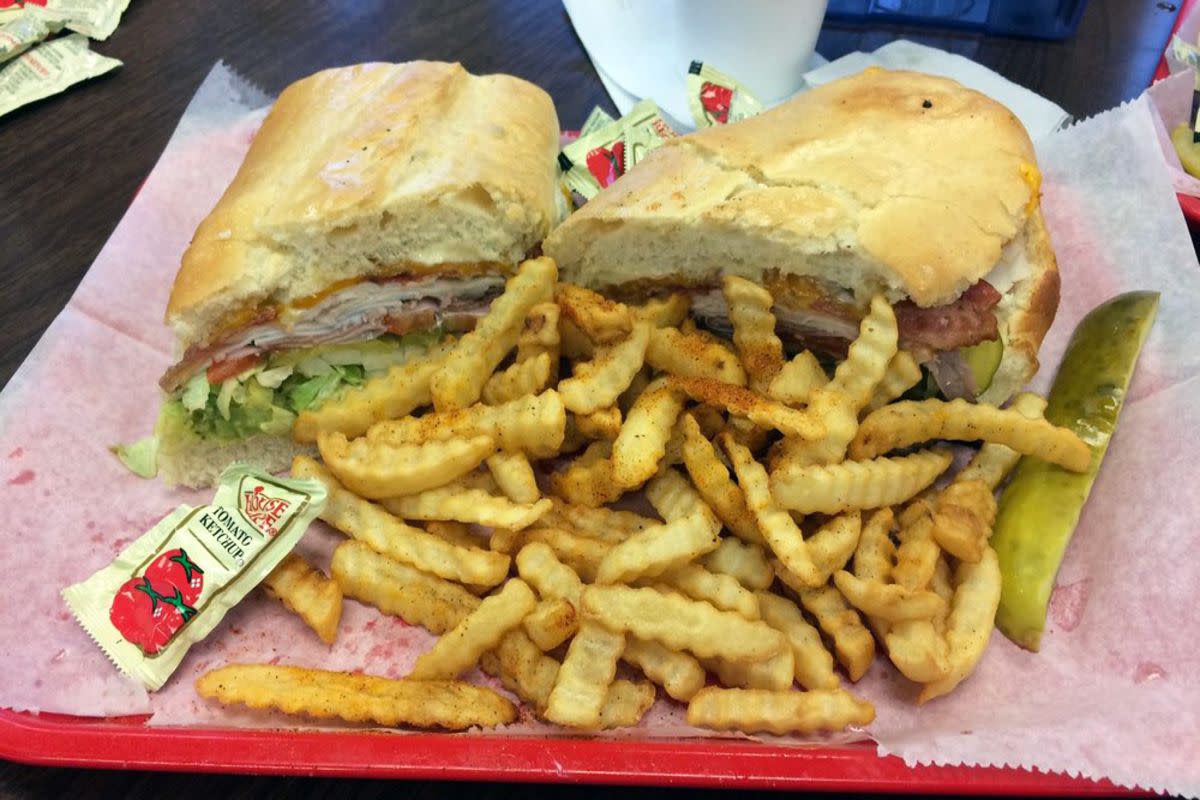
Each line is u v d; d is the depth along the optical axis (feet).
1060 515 0.94
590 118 1.36
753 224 0.99
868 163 1.03
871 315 0.96
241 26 1.71
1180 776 0.78
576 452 1.08
